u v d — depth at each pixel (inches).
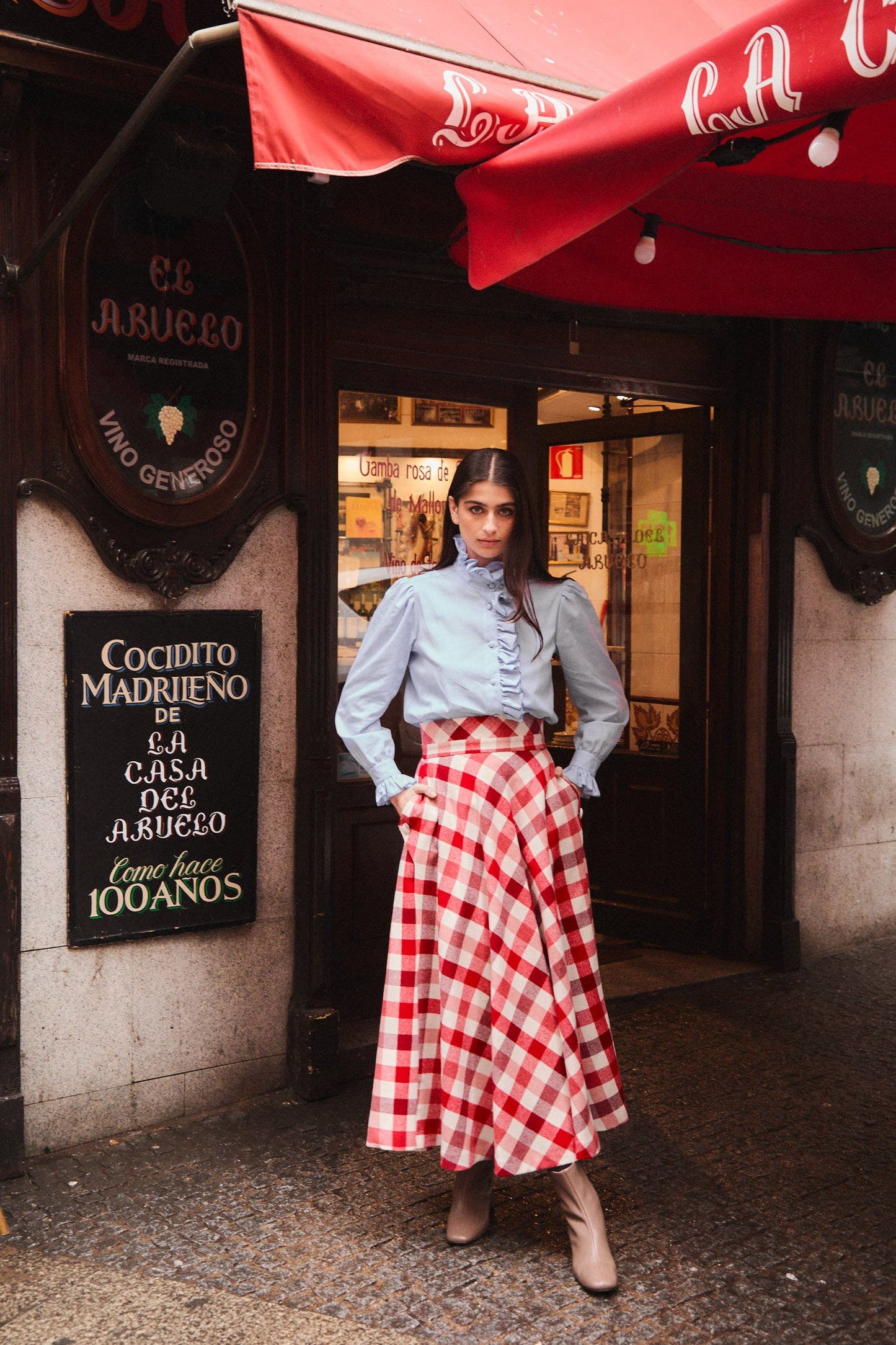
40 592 122.0
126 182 123.5
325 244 137.8
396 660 103.1
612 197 89.3
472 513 101.3
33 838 122.6
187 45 86.9
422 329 157.6
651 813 203.0
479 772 100.1
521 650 102.1
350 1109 136.7
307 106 88.0
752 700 190.5
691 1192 115.6
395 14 102.3
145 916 129.5
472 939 99.0
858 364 193.8
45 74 114.1
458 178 101.7
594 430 206.1
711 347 187.5
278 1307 95.3
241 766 135.5
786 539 185.8
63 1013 125.3
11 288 116.3
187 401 129.3
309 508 138.3
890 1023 164.4
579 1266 98.7
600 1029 104.0
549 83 104.7
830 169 111.9
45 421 121.0
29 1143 123.5
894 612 204.5
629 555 204.1
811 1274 100.7
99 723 125.6
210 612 132.3
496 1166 96.0
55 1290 97.9
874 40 67.9
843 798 199.0
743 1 153.6
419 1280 99.6
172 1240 106.3
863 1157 123.5
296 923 140.5
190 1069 134.2
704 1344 90.7
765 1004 172.4
